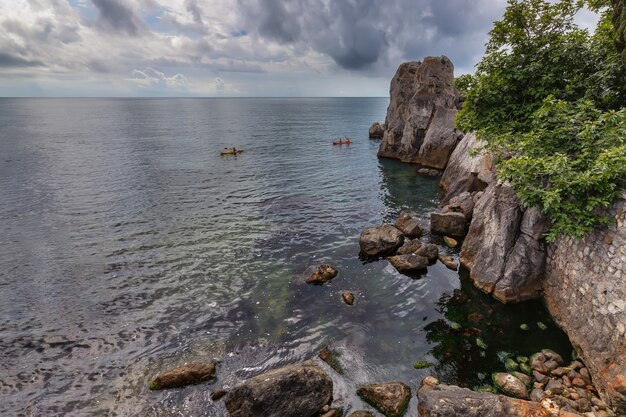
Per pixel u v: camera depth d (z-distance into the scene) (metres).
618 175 10.61
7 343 13.46
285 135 77.75
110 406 10.63
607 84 16.53
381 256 19.70
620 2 16.25
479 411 8.92
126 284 17.42
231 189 33.94
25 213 27.22
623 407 8.93
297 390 9.98
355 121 117.25
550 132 14.42
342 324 14.08
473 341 12.80
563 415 8.69
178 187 34.69
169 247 21.38
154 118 136.62
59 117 142.75
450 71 45.94
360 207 28.30
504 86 19.91
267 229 23.95
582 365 10.93
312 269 17.80
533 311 14.00
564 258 12.80
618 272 9.93
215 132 84.25
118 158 49.97
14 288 17.19
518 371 11.20
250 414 9.66
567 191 12.13
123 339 13.61
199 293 16.55
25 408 10.66
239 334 13.69
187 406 10.50
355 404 10.34
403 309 14.95
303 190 33.53
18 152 54.78
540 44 19.39
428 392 9.80
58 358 12.70
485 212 17.00
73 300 16.19
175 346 13.15
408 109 46.56
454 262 18.06
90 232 23.67
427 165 43.59
